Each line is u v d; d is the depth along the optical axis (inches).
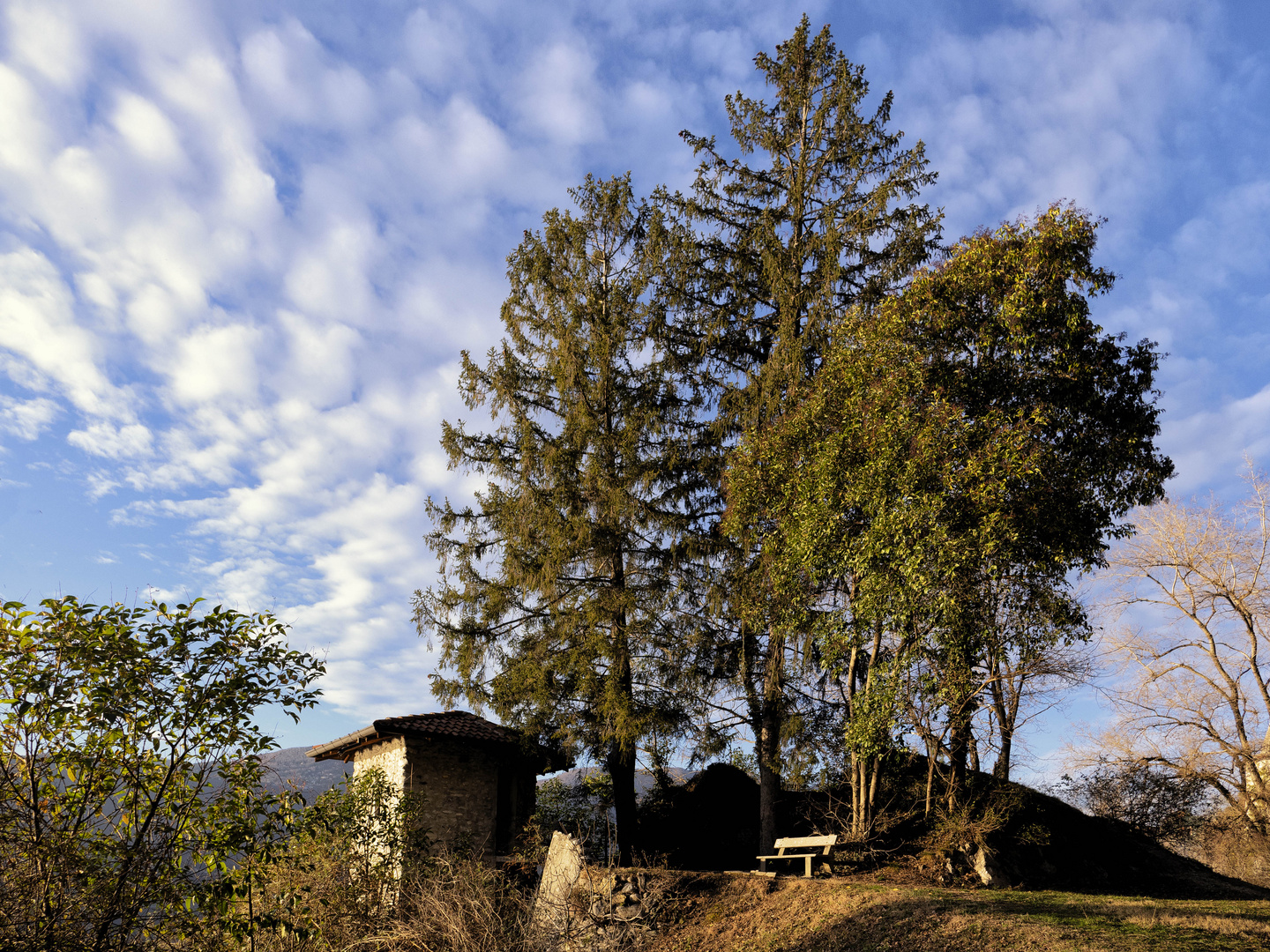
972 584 505.0
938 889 416.8
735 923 426.3
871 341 525.3
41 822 234.7
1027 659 542.6
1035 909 365.4
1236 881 579.8
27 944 220.4
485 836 697.0
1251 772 779.4
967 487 470.9
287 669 267.0
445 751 703.7
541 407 786.8
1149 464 492.7
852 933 371.2
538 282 786.2
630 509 711.7
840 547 544.1
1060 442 486.9
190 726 249.4
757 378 709.9
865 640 576.7
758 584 652.7
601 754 685.3
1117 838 609.0
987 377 493.0
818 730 638.5
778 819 683.4
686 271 764.6
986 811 501.0
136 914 237.8
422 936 409.7
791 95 768.9
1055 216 480.4
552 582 699.4
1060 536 483.8
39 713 229.1
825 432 570.6
